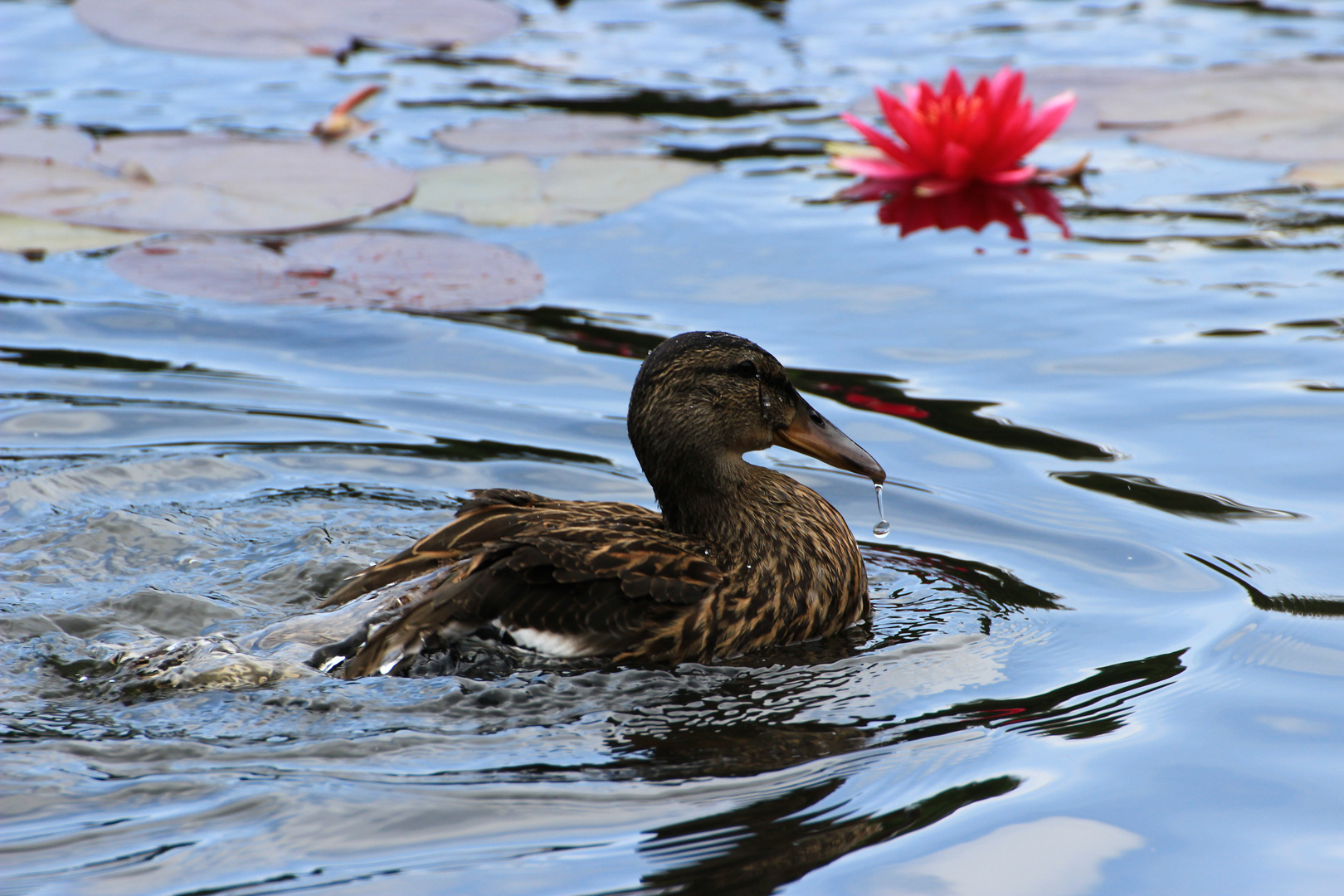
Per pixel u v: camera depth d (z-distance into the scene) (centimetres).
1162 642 775
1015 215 1425
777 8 2094
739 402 834
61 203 1340
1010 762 654
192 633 780
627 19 2044
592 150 1545
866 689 732
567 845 586
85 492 949
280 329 1198
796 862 575
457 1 2094
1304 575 835
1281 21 1964
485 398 1093
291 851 580
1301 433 1005
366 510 941
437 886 557
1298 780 636
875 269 1294
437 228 1356
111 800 615
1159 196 1461
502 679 733
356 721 687
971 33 1956
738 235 1373
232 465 993
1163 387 1078
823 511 847
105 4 1991
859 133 1609
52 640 762
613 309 1211
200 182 1409
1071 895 554
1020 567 876
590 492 969
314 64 1830
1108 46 1873
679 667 757
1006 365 1120
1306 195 1445
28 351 1146
